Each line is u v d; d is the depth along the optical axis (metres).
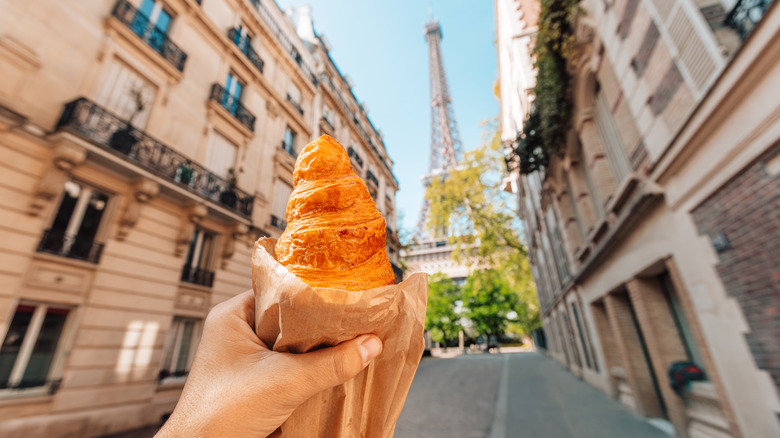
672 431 5.50
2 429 5.75
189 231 9.77
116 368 7.59
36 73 7.12
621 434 5.73
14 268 6.34
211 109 11.54
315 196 1.19
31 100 6.96
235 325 1.19
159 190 8.99
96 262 7.63
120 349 7.73
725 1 3.38
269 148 14.50
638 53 4.77
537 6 15.21
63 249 7.13
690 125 3.75
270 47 15.88
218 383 1.03
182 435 0.95
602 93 7.07
